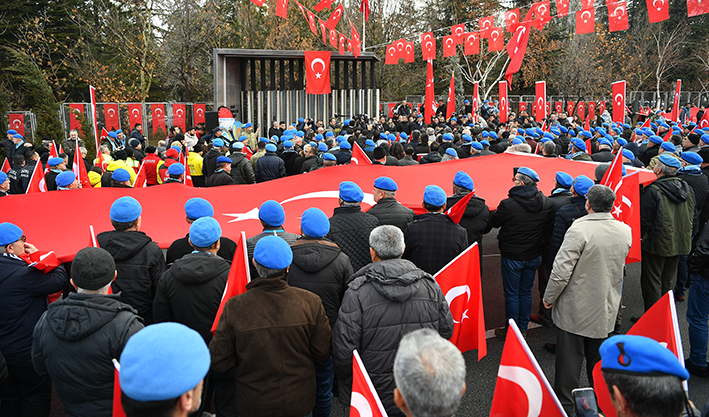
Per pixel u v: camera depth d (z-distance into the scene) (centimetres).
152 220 500
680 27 3944
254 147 1539
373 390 209
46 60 3122
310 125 1861
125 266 364
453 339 358
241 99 2189
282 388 284
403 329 291
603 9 3931
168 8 2645
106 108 2261
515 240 504
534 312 603
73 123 2195
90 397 273
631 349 168
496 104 2919
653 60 3806
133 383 149
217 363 283
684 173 624
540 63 3609
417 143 1102
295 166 972
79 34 3209
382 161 723
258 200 572
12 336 345
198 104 2455
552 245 473
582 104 2988
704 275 443
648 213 521
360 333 291
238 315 283
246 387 284
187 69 2805
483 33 1407
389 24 3556
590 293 378
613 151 895
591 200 382
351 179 648
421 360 161
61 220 492
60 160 823
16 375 358
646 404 161
